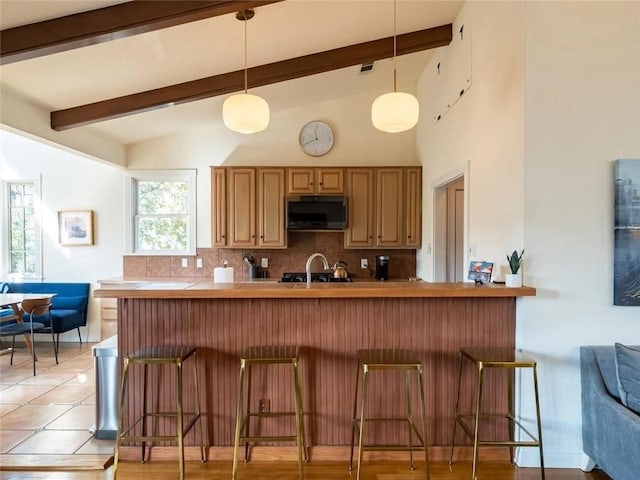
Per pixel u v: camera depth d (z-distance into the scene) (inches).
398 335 97.3
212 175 189.8
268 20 110.3
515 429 94.8
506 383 96.3
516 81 95.3
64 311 191.8
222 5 90.8
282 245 189.9
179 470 90.6
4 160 211.2
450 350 97.1
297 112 200.8
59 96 128.3
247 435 96.7
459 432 97.1
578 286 92.4
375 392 97.6
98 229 208.5
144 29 92.5
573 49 91.7
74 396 132.0
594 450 86.0
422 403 83.0
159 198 206.8
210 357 97.1
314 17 115.1
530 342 92.7
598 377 86.6
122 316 96.8
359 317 97.3
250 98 98.7
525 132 92.0
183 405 96.9
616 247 90.9
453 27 140.6
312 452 96.5
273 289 90.6
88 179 207.9
